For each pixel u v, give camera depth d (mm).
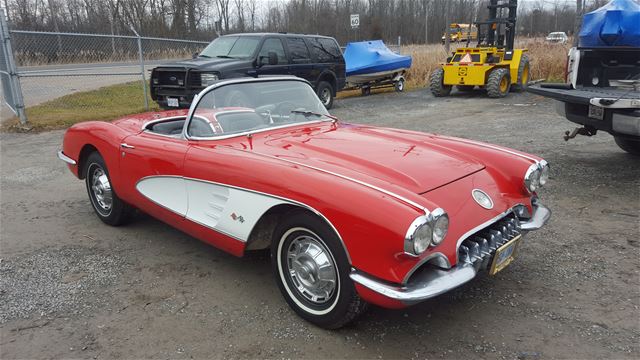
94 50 18109
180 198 3539
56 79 18562
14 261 3857
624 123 5148
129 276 3584
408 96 15914
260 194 2871
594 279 3398
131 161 3914
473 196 2857
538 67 17891
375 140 3527
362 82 16312
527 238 4102
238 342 2768
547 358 2572
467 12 58656
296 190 2686
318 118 4145
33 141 8906
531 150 7258
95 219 4820
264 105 3938
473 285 3352
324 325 2832
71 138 4723
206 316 3039
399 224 2289
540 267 3588
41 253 4008
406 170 2922
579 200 5004
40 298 3283
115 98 14055
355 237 2447
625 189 5301
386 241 2330
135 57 18391
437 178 2896
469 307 3080
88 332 2891
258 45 10555
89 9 36469
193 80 9500
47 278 3568
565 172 6000
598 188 5363
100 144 4277
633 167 6152
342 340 2766
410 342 2734
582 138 8031
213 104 3672
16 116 10773
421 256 2395
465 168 3125
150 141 3822
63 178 6434
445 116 11250
